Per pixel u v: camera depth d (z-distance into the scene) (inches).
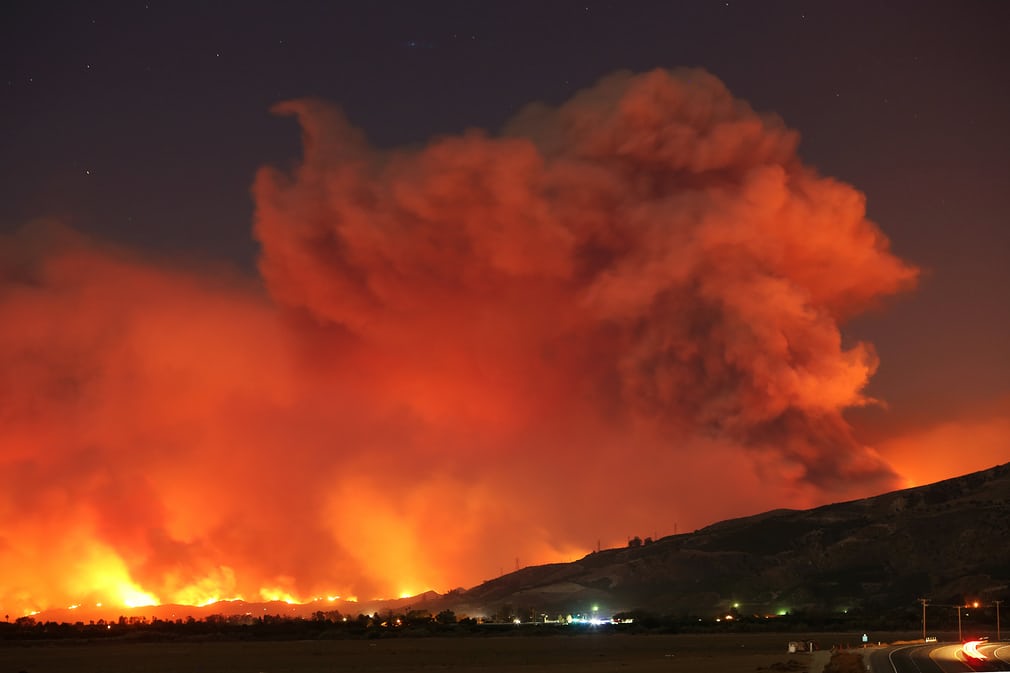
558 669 3988.7
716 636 7160.4
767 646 5639.8
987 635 6505.9
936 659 3740.2
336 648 6264.8
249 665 4670.3
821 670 3526.1
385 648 6127.0
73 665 4835.1
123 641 7682.1
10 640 7741.1
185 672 4234.7
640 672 3705.7
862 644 5315.0
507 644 6387.8
